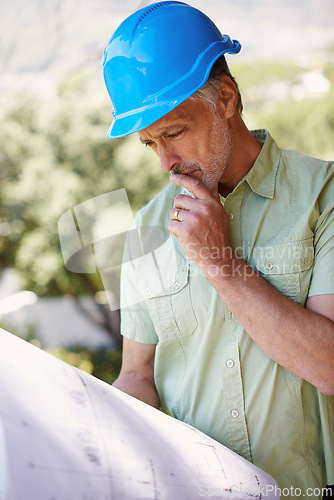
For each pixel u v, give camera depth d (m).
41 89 5.05
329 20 5.21
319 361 0.92
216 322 1.02
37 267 4.84
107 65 0.97
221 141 0.99
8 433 0.63
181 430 0.85
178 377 1.09
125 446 0.72
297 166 1.04
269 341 0.94
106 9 4.16
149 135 0.97
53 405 0.70
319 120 5.69
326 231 0.98
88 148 4.79
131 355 1.17
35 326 4.87
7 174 4.95
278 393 0.99
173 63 0.93
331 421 1.02
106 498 0.67
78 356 4.73
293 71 6.04
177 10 0.96
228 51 0.99
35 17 4.04
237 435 1.01
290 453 0.99
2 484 0.60
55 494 0.63
